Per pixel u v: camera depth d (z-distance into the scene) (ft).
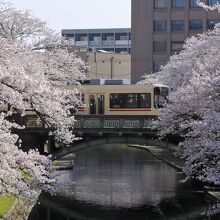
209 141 67.56
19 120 122.62
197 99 90.02
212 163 79.15
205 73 96.22
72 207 123.65
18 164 67.62
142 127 137.59
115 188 147.84
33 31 152.76
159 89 151.84
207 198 127.65
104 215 117.39
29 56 107.65
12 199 96.48
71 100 133.28
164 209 123.54
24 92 66.49
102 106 153.48
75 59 159.02
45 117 75.31
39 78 72.18
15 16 149.48
